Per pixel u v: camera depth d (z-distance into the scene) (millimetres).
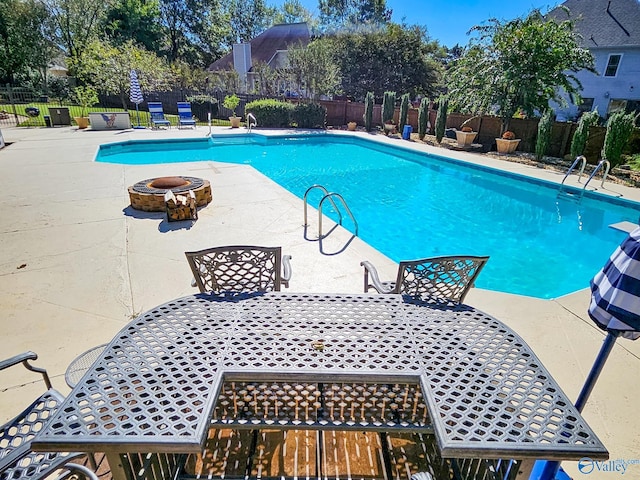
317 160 12039
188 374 1425
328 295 2027
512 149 11531
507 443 1159
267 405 1589
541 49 11359
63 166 8320
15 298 3250
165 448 1137
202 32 33375
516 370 1486
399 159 12383
